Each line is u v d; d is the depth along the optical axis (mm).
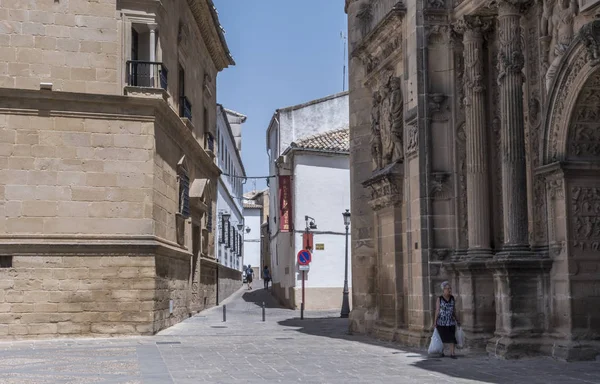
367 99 22766
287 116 42875
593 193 14406
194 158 30000
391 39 19969
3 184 20297
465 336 16156
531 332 14742
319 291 37000
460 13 17188
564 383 11258
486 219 16578
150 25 21906
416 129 17734
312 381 11742
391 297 19922
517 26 15461
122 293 20766
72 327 20344
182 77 27531
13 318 19984
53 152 20641
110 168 21016
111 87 21109
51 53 20875
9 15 20703
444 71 17719
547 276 14781
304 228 37375
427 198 17375
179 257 25656
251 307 38906
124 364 14180
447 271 17266
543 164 14820
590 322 14141
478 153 16719
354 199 22812
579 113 14234
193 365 14070
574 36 13992
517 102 15234
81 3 21188
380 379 11945
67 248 20453
